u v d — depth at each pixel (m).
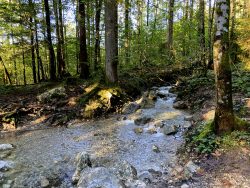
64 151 8.87
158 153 8.28
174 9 20.72
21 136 10.59
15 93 14.72
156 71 18.53
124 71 17.56
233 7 17.55
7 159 8.34
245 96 10.70
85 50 16.64
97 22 17.72
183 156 7.60
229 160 6.59
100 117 12.41
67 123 11.84
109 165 7.60
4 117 11.73
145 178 6.65
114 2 13.54
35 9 17.77
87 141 9.67
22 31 17.52
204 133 7.78
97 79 14.88
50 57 17.02
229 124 7.48
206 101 11.62
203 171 6.45
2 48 20.09
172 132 9.61
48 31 16.72
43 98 13.34
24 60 24.59
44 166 7.79
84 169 6.97
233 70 14.44
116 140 9.59
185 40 21.08
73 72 26.14
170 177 6.64
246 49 14.41
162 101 13.88
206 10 23.42
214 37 7.28
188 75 17.98
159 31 23.77
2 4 16.06
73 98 13.48
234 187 5.66
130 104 12.91
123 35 19.50
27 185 6.75
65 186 6.64
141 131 10.16
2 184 6.78
